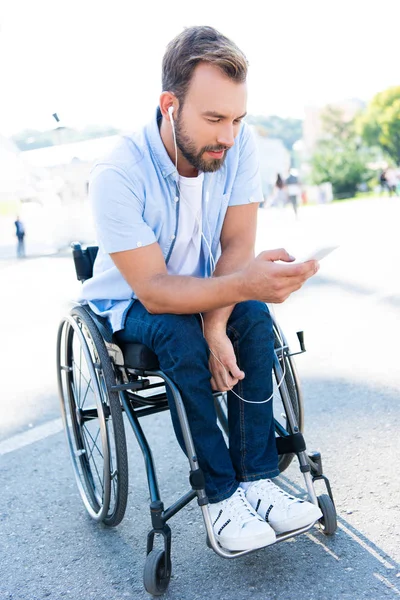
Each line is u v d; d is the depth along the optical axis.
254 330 1.91
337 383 3.43
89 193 1.96
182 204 1.97
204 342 1.84
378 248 8.65
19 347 5.23
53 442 3.11
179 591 1.84
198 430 1.83
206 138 1.80
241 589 1.80
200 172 1.96
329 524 1.97
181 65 1.77
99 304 2.13
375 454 2.55
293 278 1.72
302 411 2.20
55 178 12.99
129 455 2.86
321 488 2.34
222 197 2.06
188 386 1.80
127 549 2.11
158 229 1.98
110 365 2.02
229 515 1.80
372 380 3.41
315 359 3.89
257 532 1.75
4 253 14.02
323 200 32.56
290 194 23.33
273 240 11.05
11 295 7.98
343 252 8.56
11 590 1.95
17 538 2.26
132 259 1.89
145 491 2.51
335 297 5.59
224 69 1.75
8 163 12.21
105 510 2.16
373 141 46.22
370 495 2.24
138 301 2.01
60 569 2.04
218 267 2.08
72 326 2.19
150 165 1.93
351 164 46.00
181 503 1.87
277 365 1.99
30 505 2.50
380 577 1.78
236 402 1.93
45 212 13.78
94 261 2.32
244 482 1.93
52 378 4.20
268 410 1.93
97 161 1.97
